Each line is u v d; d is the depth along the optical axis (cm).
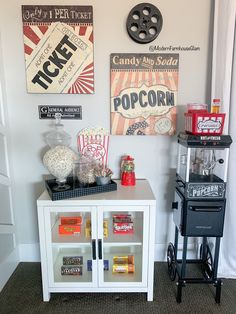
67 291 159
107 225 168
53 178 186
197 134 143
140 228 165
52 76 172
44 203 148
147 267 156
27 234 197
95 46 171
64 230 164
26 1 164
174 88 175
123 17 168
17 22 167
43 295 159
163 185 192
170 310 153
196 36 171
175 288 171
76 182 167
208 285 174
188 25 170
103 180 163
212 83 166
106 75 175
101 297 163
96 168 169
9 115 179
